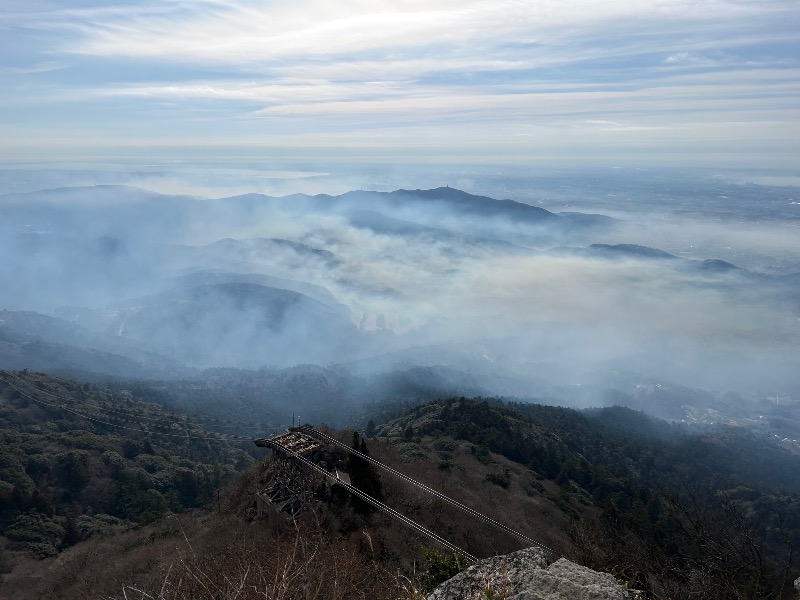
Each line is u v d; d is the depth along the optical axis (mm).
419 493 28172
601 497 41031
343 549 12680
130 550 25672
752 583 10172
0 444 51219
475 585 6824
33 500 41438
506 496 35688
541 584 5699
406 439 50125
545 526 28672
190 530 26328
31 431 59031
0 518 39125
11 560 33500
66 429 62562
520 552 7312
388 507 24312
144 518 41031
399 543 20125
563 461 49156
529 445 51312
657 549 13812
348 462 25781
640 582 10031
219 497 34562
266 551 14445
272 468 28094
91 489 48688
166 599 7660
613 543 13602
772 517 28750
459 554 10492
